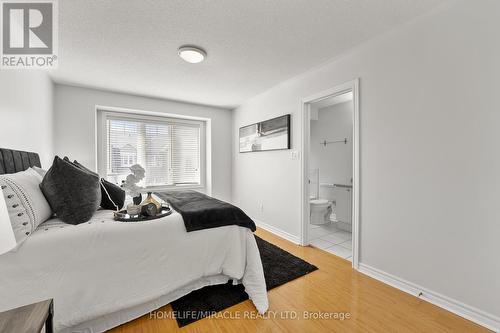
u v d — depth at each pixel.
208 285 1.85
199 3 1.60
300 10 1.69
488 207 1.46
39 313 0.80
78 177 1.51
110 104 3.51
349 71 2.35
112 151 3.79
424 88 1.76
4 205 0.74
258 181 3.88
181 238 1.65
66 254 1.28
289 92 3.16
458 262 1.60
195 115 4.31
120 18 1.75
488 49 1.45
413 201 1.84
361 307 1.68
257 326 1.48
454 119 1.61
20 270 1.17
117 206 2.03
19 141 1.90
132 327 1.46
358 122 2.24
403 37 1.89
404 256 1.90
